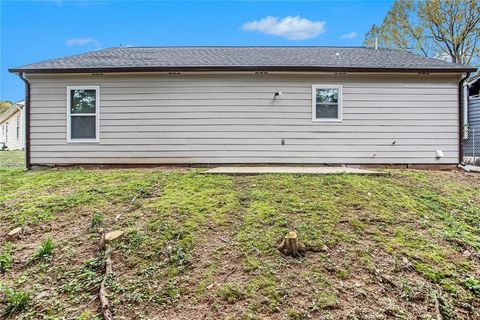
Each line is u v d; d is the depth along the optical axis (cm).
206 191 564
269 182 622
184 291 309
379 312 285
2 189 627
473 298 310
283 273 330
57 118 854
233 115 862
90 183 636
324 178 651
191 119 861
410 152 871
